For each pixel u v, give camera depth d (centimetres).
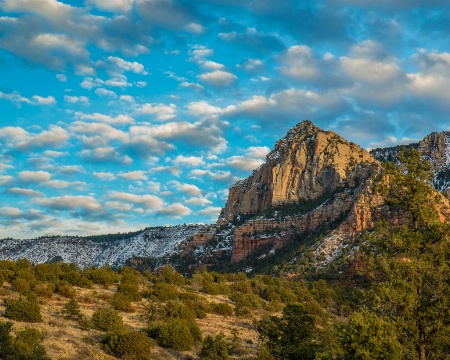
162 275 10050
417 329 2920
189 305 6844
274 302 8256
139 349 3666
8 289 6116
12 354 2622
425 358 2930
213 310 7144
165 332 4416
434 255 3145
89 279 8325
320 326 6619
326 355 2711
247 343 5203
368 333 2555
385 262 3133
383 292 2978
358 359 2519
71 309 4859
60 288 6425
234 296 8338
